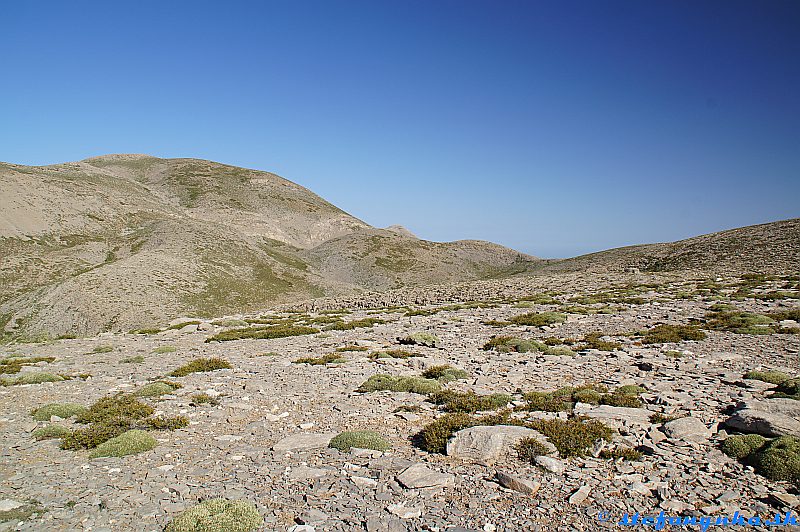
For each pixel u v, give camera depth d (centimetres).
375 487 1064
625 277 8244
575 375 2130
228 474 1162
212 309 11900
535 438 1253
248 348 3478
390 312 6088
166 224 18825
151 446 1363
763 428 1227
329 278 19112
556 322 3988
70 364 2941
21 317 9919
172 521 908
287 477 1132
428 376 2222
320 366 2573
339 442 1331
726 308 4072
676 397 1642
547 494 1002
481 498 996
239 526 888
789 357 2319
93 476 1170
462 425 1398
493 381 2080
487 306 5775
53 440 1467
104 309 10244
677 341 2873
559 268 15025
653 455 1175
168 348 3475
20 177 18938
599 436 1263
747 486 1002
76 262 14312
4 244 13938
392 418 1606
